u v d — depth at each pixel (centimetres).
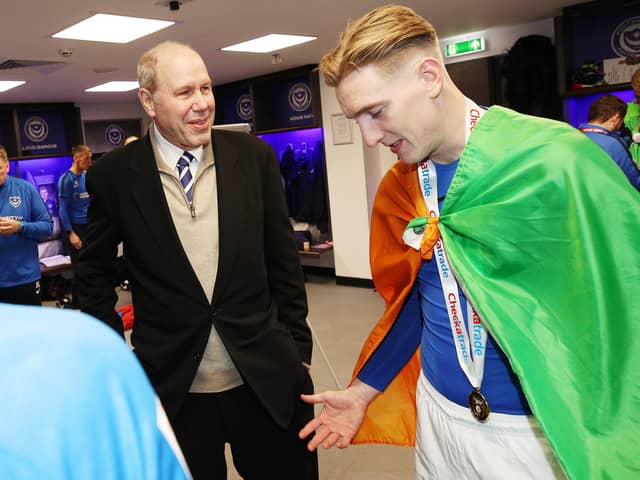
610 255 92
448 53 584
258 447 180
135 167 166
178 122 159
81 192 644
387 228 126
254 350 169
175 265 164
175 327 164
